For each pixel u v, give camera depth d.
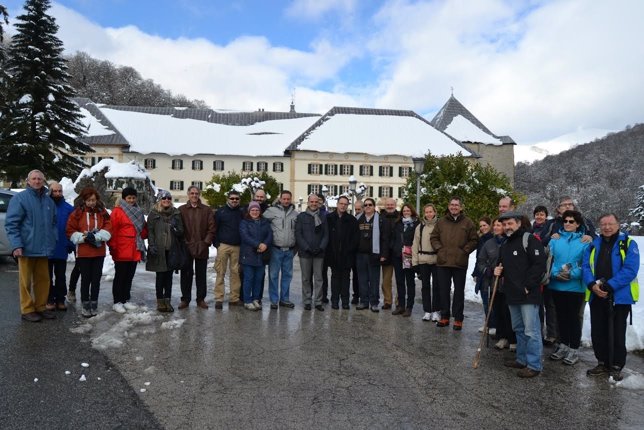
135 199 8.93
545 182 93.31
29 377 5.33
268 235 9.26
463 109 89.69
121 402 4.80
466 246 8.37
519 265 6.21
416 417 4.71
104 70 126.25
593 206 74.94
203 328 7.69
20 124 32.16
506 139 86.88
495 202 31.80
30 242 7.51
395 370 6.04
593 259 6.25
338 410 4.80
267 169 78.12
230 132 83.62
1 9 22.52
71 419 4.41
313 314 9.07
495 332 8.00
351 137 77.81
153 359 6.10
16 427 4.21
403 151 76.94
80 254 8.02
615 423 4.72
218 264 9.44
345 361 6.30
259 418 4.57
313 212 9.49
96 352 6.25
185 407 4.74
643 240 20.64
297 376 5.69
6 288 9.91
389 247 9.42
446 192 31.84
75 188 25.69
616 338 6.05
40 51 33.75
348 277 9.63
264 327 7.90
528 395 5.38
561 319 6.74
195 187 9.30
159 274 8.73
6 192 12.84
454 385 5.61
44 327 7.34
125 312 8.52
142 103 125.88
